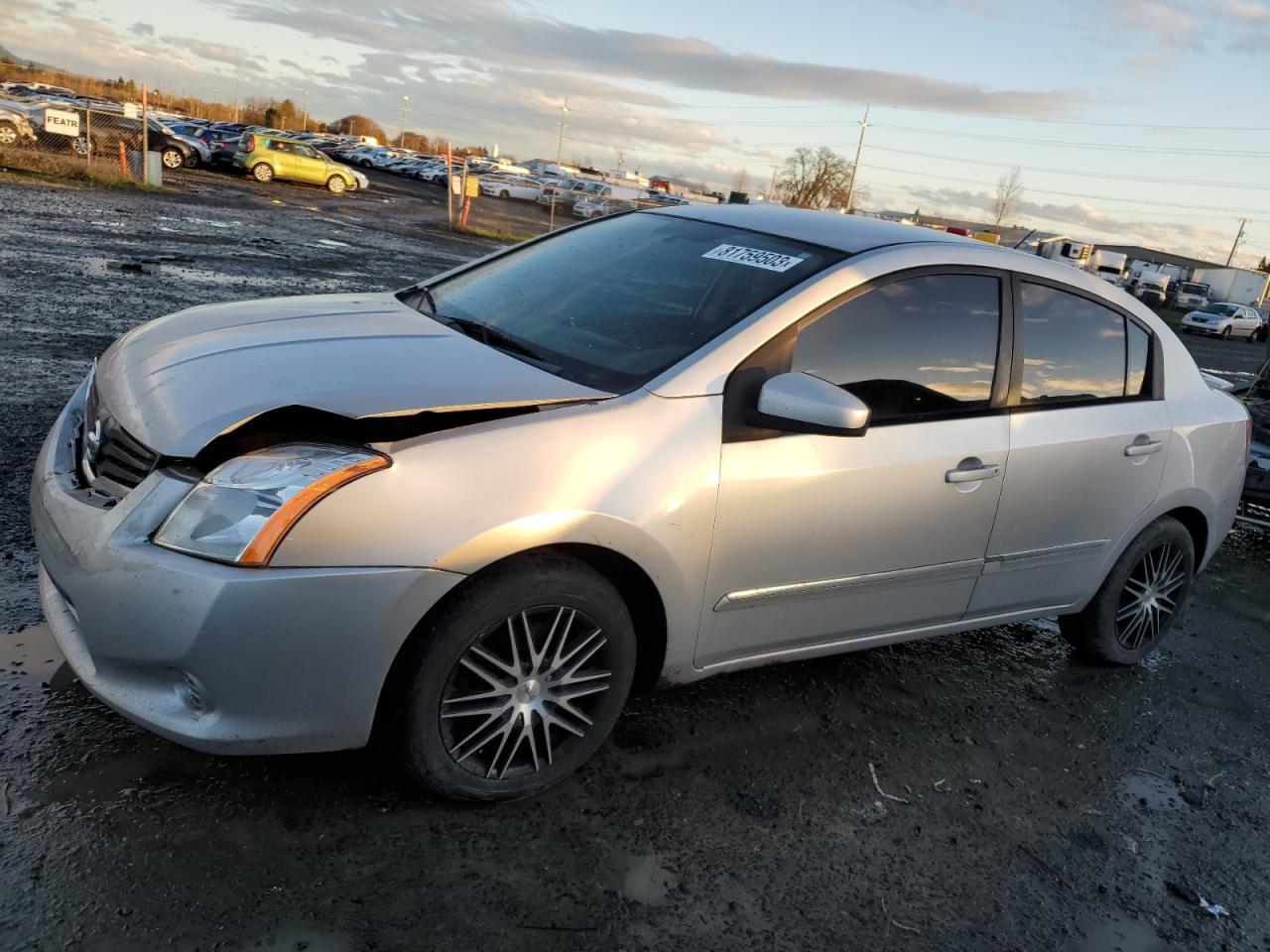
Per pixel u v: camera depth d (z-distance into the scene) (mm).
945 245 3336
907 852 2744
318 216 22531
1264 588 5941
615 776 2818
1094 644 4086
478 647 2402
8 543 3635
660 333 2896
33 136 24078
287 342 2711
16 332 7098
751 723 3238
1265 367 7484
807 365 2881
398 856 2348
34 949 1927
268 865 2248
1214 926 2684
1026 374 3436
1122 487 3756
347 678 2221
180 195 21469
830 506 2898
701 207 3844
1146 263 66250
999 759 3342
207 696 2146
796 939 2338
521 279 3490
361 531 2168
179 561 2115
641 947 2217
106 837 2246
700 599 2756
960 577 3389
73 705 2709
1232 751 3721
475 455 2314
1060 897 2680
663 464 2561
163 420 2324
